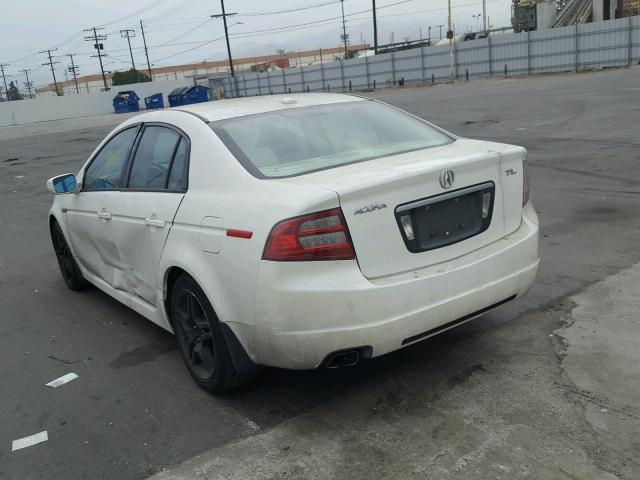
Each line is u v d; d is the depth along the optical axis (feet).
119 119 161.17
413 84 177.99
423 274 10.33
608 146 35.76
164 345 14.85
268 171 11.21
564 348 12.69
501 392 11.23
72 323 16.80
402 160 11.27
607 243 19.06
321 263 9.73
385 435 10.23
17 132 145.59
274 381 12.44
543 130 45.55
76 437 11.09
